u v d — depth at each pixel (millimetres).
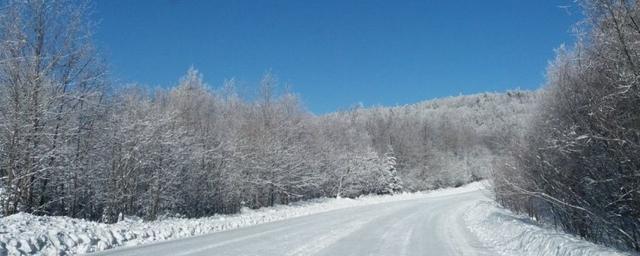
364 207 37656
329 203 40875
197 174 29547
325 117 58562
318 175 44812
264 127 40312
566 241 10984
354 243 14602
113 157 23203
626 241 12906
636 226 12305
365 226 20875
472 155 92250
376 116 82500
